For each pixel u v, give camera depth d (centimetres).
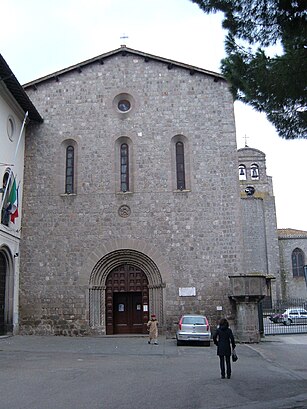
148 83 2744
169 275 2505
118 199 2598
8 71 2134
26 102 2488
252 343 2395
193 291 2477
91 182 2628
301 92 1090
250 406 943
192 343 2186
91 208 2595
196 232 2547
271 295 5188
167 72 2755
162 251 2531
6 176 2380
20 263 2548
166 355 1830
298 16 978
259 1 1015
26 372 1345
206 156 2644
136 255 2550
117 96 2739
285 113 1180
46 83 2769
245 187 6141
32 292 2519
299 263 5897
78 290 2509
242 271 2491
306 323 4122
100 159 2655
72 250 2553
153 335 2195
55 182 2638
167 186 2605
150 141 2670
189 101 2714
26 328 2483
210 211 2569
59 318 2486
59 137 2697
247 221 5731
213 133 2670
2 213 2327
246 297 2389
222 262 2506
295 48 1068
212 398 1020
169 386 1159
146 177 2622
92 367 1465
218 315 2455
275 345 2345
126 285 2586
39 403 944
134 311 2584
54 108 2736
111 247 2547
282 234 6044
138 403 957
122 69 2766
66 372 1352
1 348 1938
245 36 1109
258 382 1234
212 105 2705
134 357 1756
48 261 2547
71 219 2591
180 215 2570
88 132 2694
